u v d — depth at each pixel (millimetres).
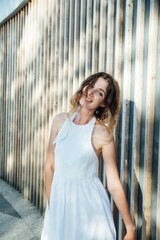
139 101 1773
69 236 1284
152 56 1639
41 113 3135
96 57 2221
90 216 1271
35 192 3236
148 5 1716
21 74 3699
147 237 1710
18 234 2490
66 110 2676
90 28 2289
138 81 1761
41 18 3066
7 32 4117
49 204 1467
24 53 3590
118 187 1282
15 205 3240
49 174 1471
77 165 1302
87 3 2291
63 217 1291
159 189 1610
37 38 3178
